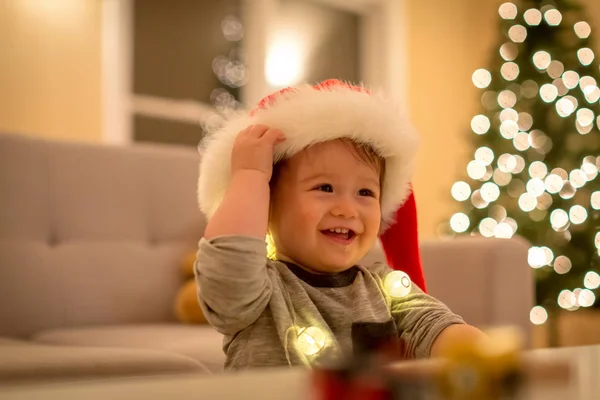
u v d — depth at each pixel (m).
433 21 4.11
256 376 0.55
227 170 1.07
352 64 4.00
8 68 2.49
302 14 3.75
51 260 1.76
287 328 0.88
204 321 1.79
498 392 0.47
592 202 3.17
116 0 2.85
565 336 4.02
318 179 0.97
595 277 3.16
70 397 0.48
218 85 3.41
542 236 3.15
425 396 0.47
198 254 0.88
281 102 1.03
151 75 3.13
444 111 4.12
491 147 3.43
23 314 1.69
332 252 0.96
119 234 1.91
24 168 1.77
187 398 0.47
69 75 2.68
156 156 2.03
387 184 1.10
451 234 3.42
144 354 1.09
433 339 0.94
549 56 3.36
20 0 2.54
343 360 0.50
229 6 3.47
